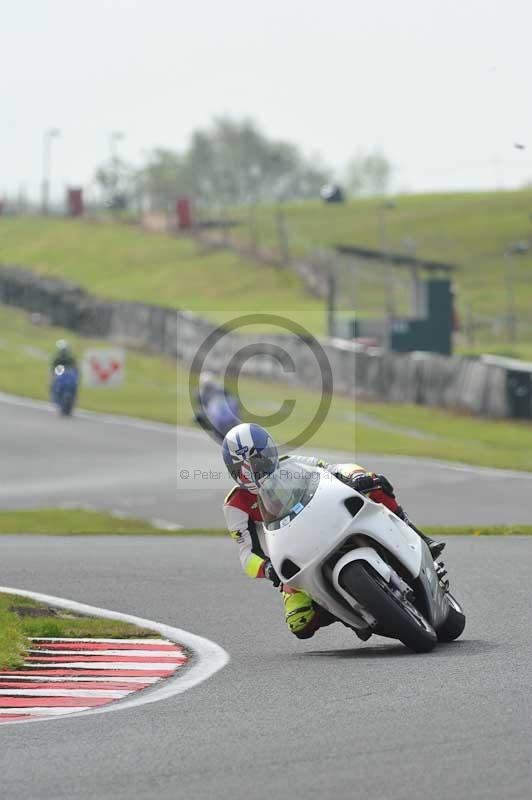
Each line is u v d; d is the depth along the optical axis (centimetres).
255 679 2788
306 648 3259
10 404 15038
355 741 2120
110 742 2212
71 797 1875
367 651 3148
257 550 3161
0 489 9281
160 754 2103
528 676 2616
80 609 3925
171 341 19212
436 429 12250
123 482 9450
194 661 3109
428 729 2178
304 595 3175
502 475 9106
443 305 17488
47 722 2439
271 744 2133
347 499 3003
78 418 13862
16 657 3105
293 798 1827
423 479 8888
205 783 1919
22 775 2009
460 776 1897
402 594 2981
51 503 8431
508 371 12581
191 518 7612
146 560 5156
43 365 18750
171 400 15512
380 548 3019
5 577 4669
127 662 3109
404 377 14188
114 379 15862
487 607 3694
